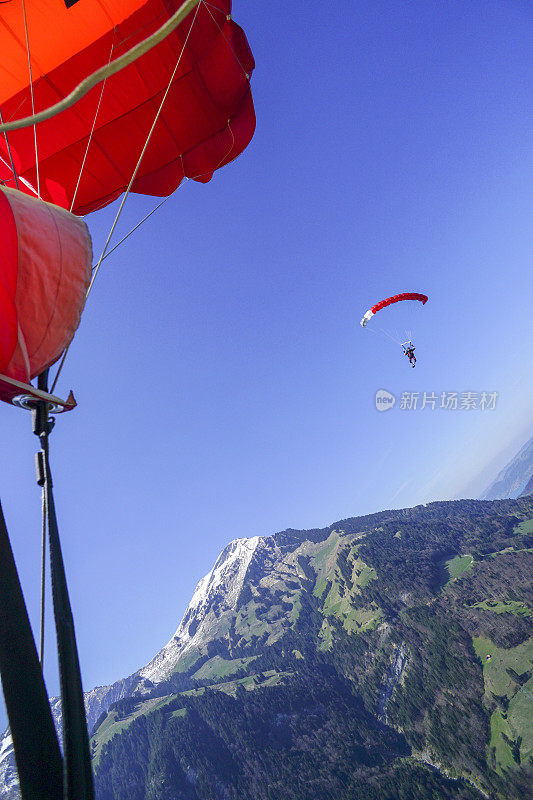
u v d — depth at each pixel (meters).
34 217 3.16
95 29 7.12
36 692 1.89
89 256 3.53
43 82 7.38
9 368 2.80
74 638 2.30
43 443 2.93
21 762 1.76
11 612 1.94
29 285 2.94
